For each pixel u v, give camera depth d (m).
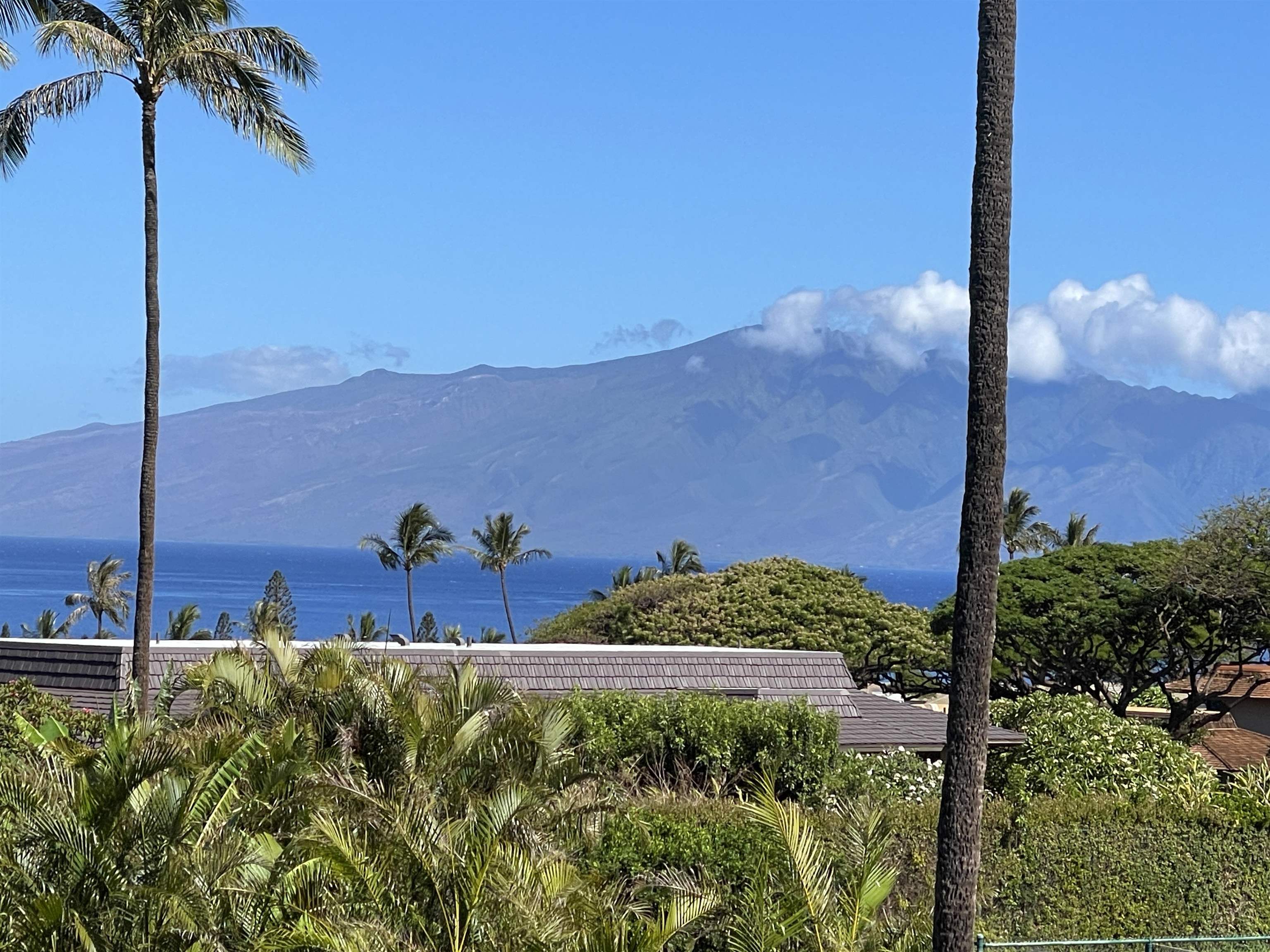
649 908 18.62
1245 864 23.97
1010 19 15.17
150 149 30.17
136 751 14.74
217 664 20.64
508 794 15.91
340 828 14.99
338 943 13.80
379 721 19.09
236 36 30.69
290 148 31.70
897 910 20.19
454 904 15.04
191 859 14.11
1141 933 22.91
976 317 15.04
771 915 16.30
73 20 29.30
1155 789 29.72
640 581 105.31
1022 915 22.09
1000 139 15.08
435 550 110.25
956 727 14.90
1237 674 58.47
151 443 29.91
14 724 20.83
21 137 29.83
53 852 14.00
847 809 20.41
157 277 30.31
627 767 24.86
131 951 13.65
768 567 67.62
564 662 33.16
